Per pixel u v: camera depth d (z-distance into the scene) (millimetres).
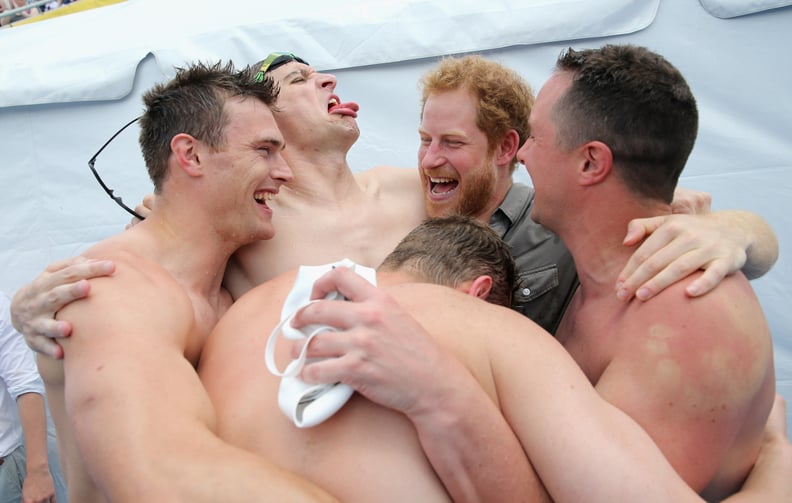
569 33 2613
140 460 1041
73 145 2811
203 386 1244
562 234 1557
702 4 2541
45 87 2729
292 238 1935
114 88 2756
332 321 1071
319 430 1094
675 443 1259
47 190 2820
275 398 1148
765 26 2518
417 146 2822
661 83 1387
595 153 1424
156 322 1311
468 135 1973
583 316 1517
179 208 1605
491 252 1468
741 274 1365
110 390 1139
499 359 1177
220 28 2775
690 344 1256
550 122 1485
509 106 1994
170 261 1591
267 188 1681
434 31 2701
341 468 1065
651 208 1441
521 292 1959
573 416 1110
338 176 2049
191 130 1577
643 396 1282
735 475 1431
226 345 1316
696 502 1064
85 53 2775
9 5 4371
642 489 1052
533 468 1141
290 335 1098
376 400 1053
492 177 2039
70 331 1294
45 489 2570
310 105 2002
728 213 1507
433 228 1492
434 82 2020
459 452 1065
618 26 2596
